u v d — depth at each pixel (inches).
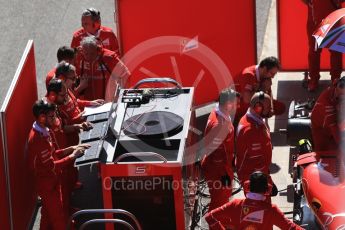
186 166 572.7
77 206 652.7
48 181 581.0
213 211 519.5
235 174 654.5
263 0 961.5
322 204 528.7
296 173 599.5
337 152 567.8
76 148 574.6
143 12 719.1
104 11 943.0
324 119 586.6
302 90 796.6
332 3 720.3
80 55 673.0
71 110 617.9
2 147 579.5
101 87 675.4
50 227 609.0
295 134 625.6
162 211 563.5
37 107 569.3
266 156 569.9
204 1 719.1
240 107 665.6
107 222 537.3
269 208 509.0
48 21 940.0
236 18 726.5
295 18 784.9
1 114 575.5
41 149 573.3
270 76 642.2
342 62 772.6
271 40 879.7
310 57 772.0
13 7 973.8
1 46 900.6
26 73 654.5
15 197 606.2
